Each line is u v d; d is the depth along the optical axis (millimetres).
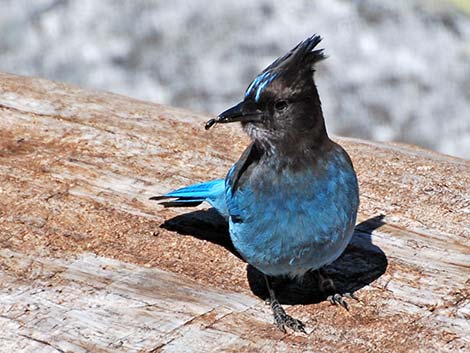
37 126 13086
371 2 21562
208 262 10867
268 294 10414
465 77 21016
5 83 13930
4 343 9500
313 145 10016
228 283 10555
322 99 20609
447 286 10430
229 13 21203
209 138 13086
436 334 9773
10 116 13250
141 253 10930
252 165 10234
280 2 21359
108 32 21312
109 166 12391
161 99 20609
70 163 12391
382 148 13195
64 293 10172
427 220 11547
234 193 10219
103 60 21062
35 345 9469
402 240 11203
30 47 21344
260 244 10109
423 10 21641
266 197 10000
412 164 12648
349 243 11148
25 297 10094
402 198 11953
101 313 9906
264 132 10016
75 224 11320
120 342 9539
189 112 13766
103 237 11148
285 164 9969
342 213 10008
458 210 11711
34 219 11352
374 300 10305
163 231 11305
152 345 9516
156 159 12594
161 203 11562
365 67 20938
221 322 9898
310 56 10070
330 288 10430
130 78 20875
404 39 21266
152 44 21125
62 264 10641
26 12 21672
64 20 21500
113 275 10516
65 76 21094
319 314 10156
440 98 20781
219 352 9500
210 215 11641
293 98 9953
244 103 10102
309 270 10414
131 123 13258
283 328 9852
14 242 10953
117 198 11805
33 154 12547
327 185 9953
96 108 13555
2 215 11398
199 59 20922
